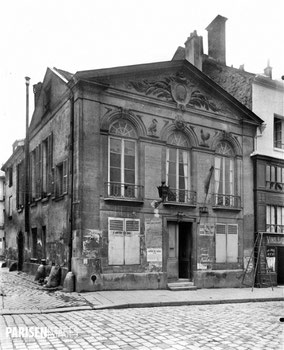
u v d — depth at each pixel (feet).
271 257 65.41
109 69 50.70
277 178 68.85
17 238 81.05
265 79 68.90
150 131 54.75
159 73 56.75
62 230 52.85
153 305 41.14
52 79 60.70
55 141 58.18
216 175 62.34
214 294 50.78
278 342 24.23
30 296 43.06
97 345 22.89
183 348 22.39
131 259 50.72
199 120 60.49
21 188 80.23
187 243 58.18
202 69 79.05
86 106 49.32
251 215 64.75
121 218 50.60
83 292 45.91
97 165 49.32
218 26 81.61
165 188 53.52
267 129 68.74
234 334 26.53
